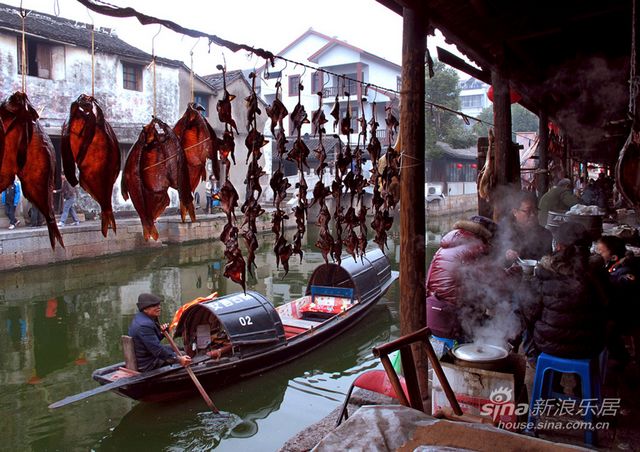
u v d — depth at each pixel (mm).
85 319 10734
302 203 3395
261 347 8016
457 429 2574
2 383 7816
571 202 7016
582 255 3334
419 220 3734
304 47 30234
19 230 13438
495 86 5660
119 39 18844
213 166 2557
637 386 4109
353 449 2492
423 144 3725
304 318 10703
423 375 3762
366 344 9945
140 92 18219
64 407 7105
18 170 1959
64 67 15828
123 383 6426
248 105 2953
